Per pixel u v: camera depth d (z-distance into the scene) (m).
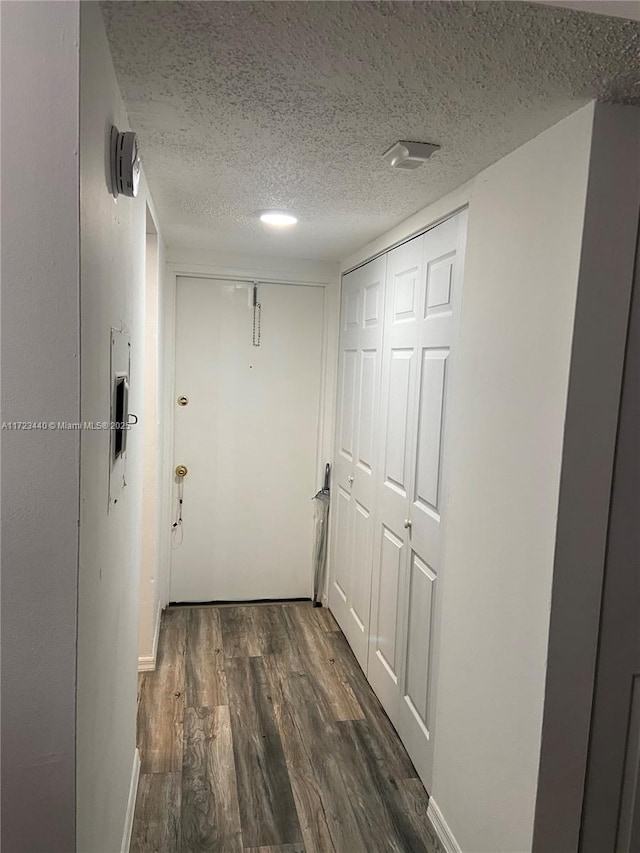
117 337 1.25
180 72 1.13
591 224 1.23
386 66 1.09
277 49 1.04
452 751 1.75
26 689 0.89
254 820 1.83
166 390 3.19
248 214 2.30
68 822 0.92
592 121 1.21
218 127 1.41
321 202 2.06
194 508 3.38
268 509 3.47
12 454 0.86
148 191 1.97
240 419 3.38
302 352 3.41
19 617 0.88
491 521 1.56
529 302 1.41
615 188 1.24
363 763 2.12
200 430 3.34
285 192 1.96
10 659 0.89
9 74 0.81
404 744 2.21
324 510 3.45
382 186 1.84
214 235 2.75
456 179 1.74
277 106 1.28
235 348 3.33
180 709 2.40
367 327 2.81
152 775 2.00
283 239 2.76
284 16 0.93
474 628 1.64
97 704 1.11
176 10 0.92
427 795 1.97
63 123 0.83
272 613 3.37
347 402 3.13
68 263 0.85
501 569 1.51
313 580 3.56
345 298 3.21
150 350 2.62
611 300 1.26
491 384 1.58
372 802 1.93
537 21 0.93
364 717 2.40
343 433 3.20
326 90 1.20
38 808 0.92
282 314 3.36
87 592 0.97
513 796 1.43
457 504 1.76
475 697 1.63
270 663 2.81
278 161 1.65
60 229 0.84
